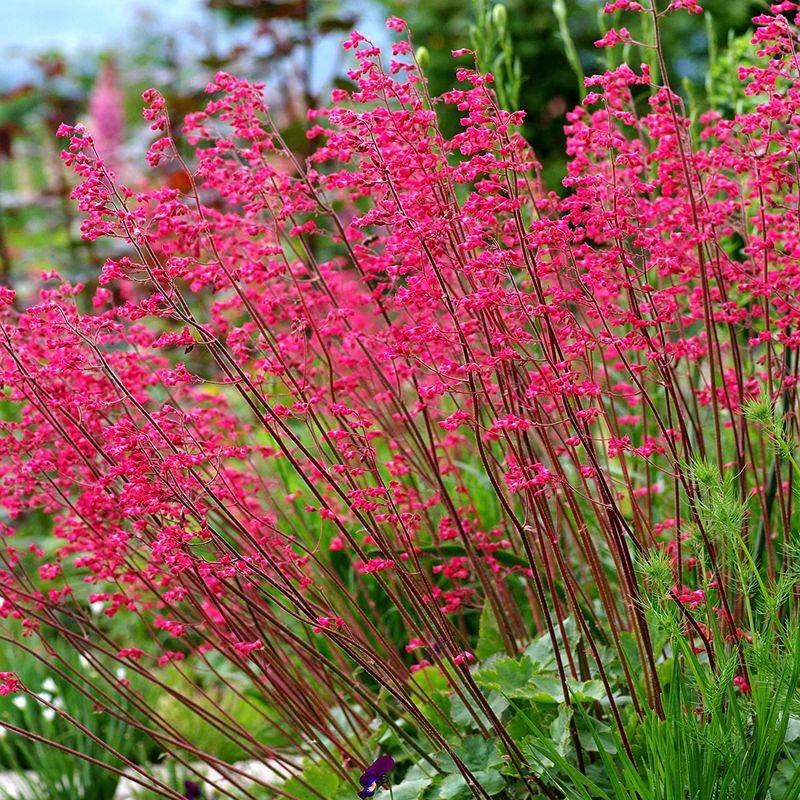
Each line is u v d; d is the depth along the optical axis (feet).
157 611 11.07
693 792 7.11
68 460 9.19
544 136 29.99
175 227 7.97
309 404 8.32
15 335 8.49
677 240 8.90
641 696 8.03
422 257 7.86
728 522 7.19
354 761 9.36
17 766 11.42
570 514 10.85
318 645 11.88
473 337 8.93
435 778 8.30
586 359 8.03
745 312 8.52
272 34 21.53
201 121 9.26
